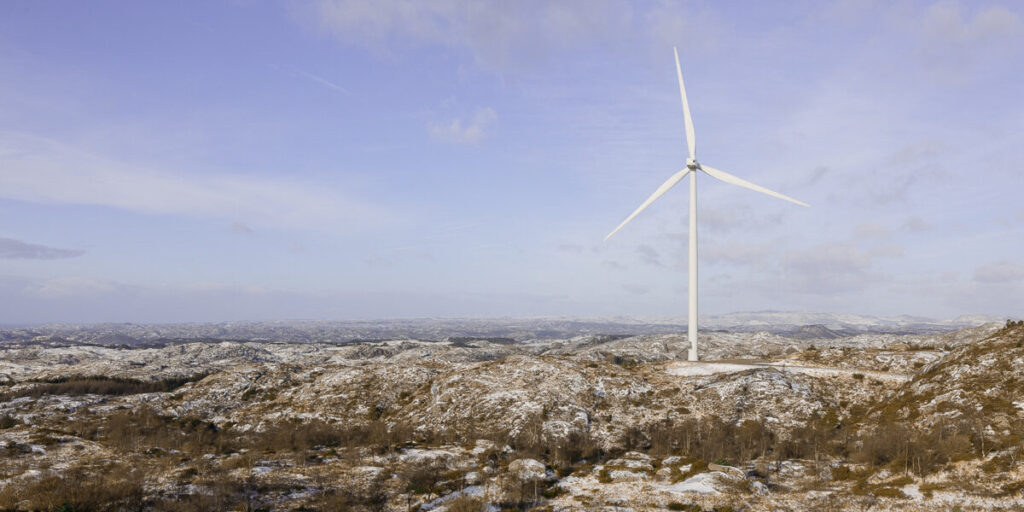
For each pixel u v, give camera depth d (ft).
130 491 194.39
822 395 335.67
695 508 182.19
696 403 339.77
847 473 217.56
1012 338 297.74
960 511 164.14
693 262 421.18
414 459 253.44
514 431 297.12
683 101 418.31
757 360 431.02
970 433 222.48
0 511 175.01
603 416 325.62
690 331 422.82
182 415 380.58
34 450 260.42
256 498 197.36
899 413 281.13
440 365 463.01
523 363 400.88
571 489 212.02
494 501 197.06
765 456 254.68
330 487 211.41
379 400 390.21
